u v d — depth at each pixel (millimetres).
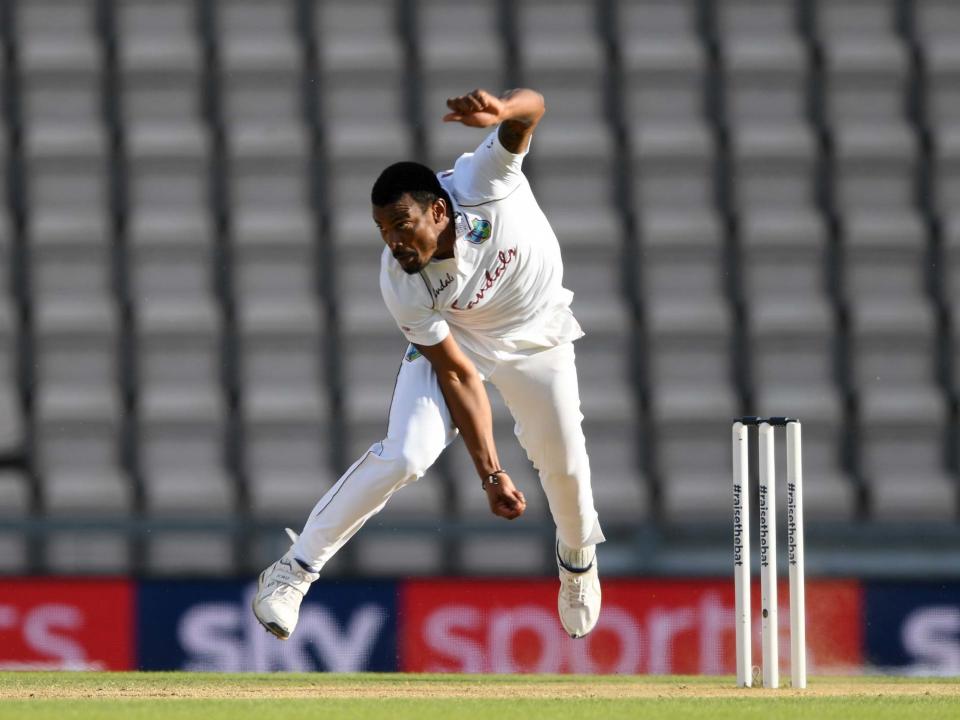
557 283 13688
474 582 23016
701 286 32719
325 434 30469
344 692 14250
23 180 33281
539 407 14227
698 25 35969
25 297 32000
